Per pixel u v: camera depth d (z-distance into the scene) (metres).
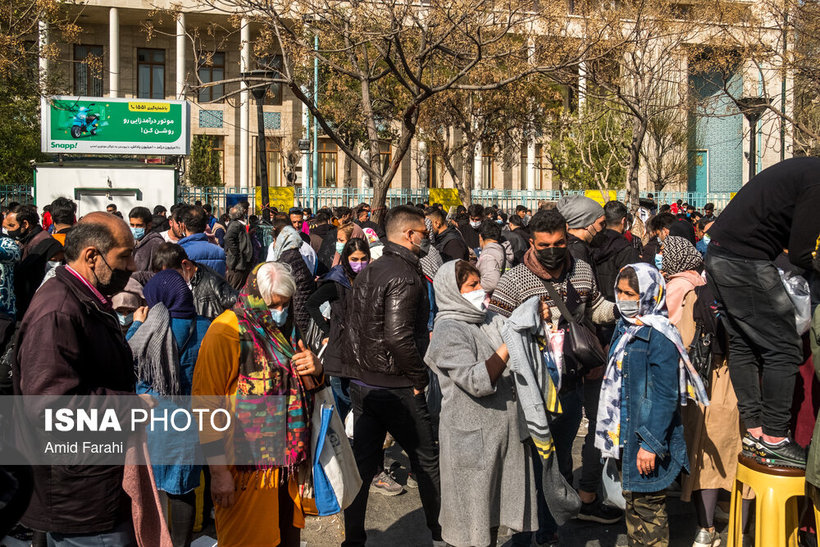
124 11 41.38
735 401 4.73
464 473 3.90
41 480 2.99
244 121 44.19
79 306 3.04
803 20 16.81
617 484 4.57
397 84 23.03
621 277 4.18
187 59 43.94
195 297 5.13
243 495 3.53
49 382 2.88
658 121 28.81
